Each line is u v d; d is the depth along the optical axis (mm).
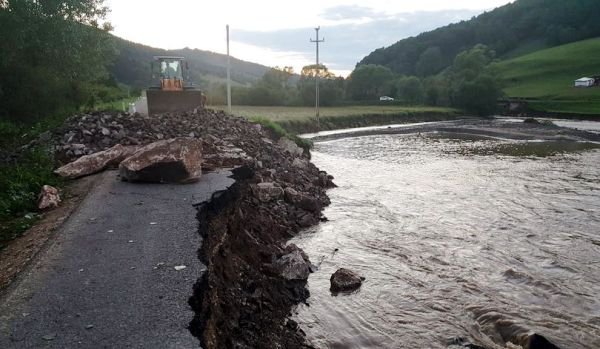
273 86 91250
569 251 12266
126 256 7293
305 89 84375
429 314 8625
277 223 12867
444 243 12719
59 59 26453
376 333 7906
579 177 23922
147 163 11742
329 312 8523
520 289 9781
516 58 143500
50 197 10266
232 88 83000
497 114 85875
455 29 181625
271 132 28547
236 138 19781
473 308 8836
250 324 7125
